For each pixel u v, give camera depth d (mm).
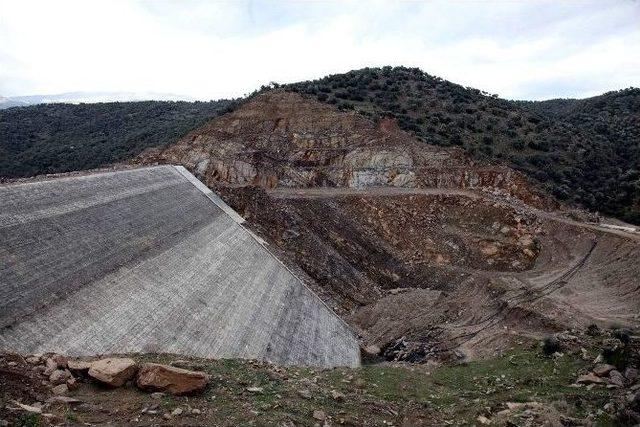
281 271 43344
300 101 86812
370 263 57594
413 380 25625
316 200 63906
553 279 48812
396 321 43375
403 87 108625
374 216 64312
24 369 15398
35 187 27844
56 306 21047
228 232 44219
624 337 27062
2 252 21531
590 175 84625
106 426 13648
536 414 18844
